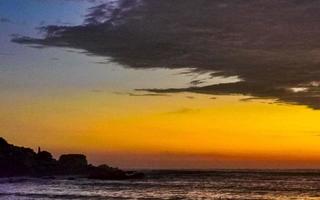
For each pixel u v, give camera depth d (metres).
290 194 103.88
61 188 117.25
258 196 98.56
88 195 93.69
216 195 100.19
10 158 185.38
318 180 175.88
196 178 195.12
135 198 88.69
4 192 99.12
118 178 173.00
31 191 103.75
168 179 180.75
